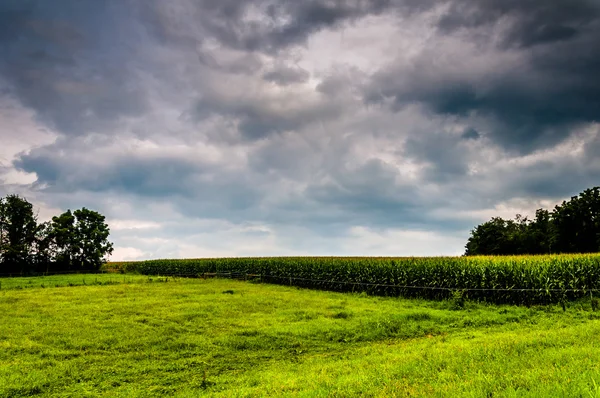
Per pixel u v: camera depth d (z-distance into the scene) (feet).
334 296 107.96
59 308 81.92
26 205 241.76
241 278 170.81
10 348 51.31
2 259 229.86
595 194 214.07
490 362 35.73
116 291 115.24
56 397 36.63
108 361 46.75
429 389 28.48
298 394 30.89
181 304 86.63
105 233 256.11
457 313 75.05
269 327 63.16
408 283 102.94
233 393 34.22
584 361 32.53
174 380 40.93
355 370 38.65
